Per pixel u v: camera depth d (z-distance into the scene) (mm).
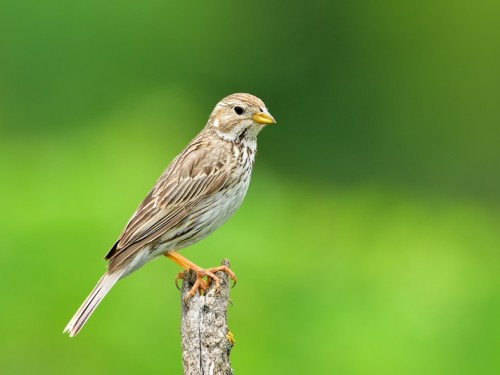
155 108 19922
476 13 29922
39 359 14930
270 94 28969
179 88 24094
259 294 16047
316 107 29156
